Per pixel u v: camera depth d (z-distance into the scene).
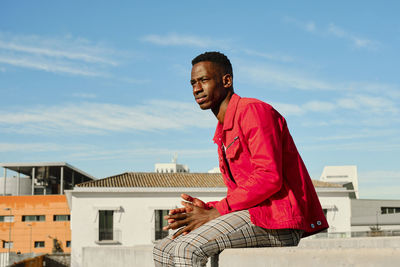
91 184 26.81
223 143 2.03
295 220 1.82
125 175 30.11
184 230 1.86
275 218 1.83
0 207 43.97
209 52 2.08
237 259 1.74
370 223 34.47
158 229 26.36
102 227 26.00
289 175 1.92
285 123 1.99
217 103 2.06
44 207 44.03
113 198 26.39
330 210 28.38
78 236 25.64
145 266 3.53
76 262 25.23
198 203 1.93
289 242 1.91
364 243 3.46
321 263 1.38
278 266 1.54
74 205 25.95
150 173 31.12
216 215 1.85
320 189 28.56
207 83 2.04
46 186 62.38
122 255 4.30
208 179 30.34
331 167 71.44
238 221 1.82
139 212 26.39
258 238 1.85
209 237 1.75
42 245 43.41
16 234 43.50
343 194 28.81
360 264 1.25
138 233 26.14
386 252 1.18
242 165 1.94
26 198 44.25
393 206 43.09
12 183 61.78
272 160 1.78
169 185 27.98
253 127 1.83
